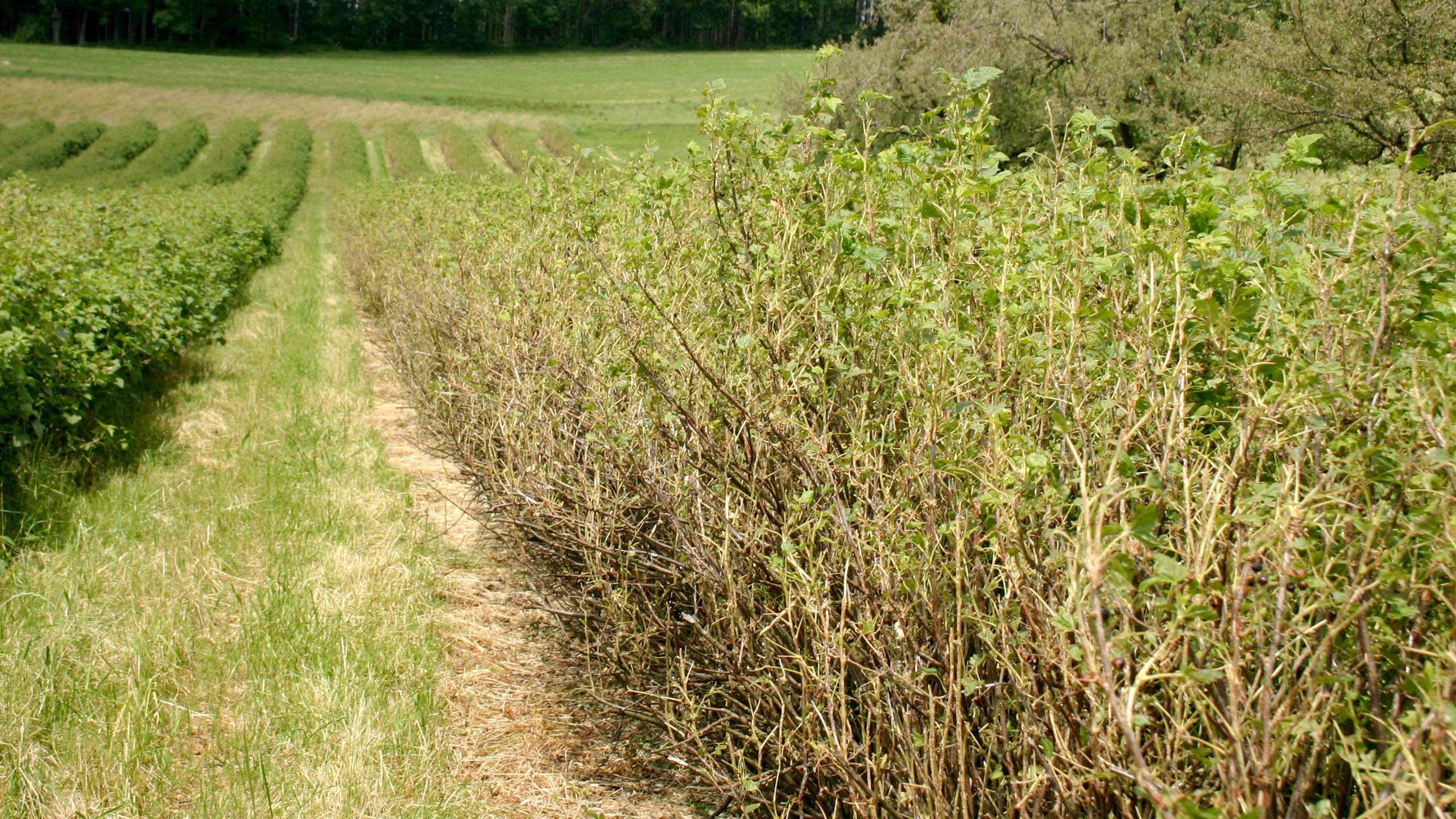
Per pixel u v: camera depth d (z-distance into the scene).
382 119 51.91
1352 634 1.68
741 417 2.75
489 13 91.69
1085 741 1.77
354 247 13.51
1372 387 1.73
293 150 42.41
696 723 2.83
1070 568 1.66
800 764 2.42
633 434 3.01
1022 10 19.66
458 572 4.50
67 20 81.00
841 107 2.93
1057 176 2.46
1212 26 17.92
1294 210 2.07
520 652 3.76
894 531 2.13
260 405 7.17
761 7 87.00
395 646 3.65
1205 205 1.92
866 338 2.65
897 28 22.53
